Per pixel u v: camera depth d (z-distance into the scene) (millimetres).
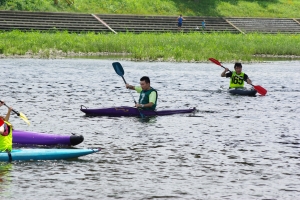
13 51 76625
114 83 50812
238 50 88562
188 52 81938
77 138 25812
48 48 83375
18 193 18891
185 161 23297
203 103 39906
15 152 23156
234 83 45875
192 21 125250
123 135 28234
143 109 34156
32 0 113000
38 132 27141
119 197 18719
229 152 24953
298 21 140750
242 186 20109
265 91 43938
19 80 50406
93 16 113312
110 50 87250
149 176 21125
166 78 55750
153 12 127000
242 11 139625
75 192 19141
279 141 27375
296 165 22969
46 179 20531
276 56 90500
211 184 20281
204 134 28797
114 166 22406
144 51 79875
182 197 18844
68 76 55031
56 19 108000
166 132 29172
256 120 33156
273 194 19312
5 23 100938
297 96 44688
